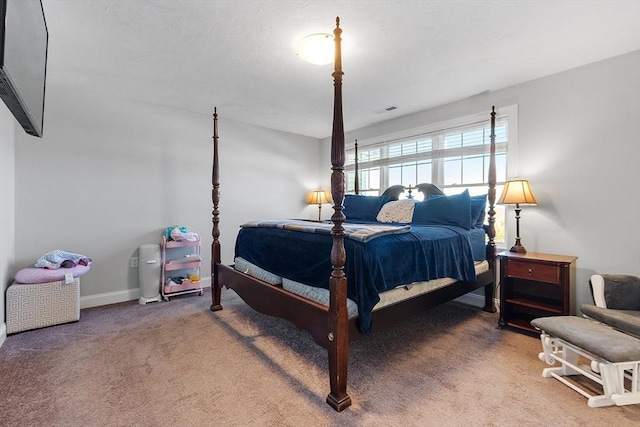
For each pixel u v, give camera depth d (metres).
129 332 2.59
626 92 2.39
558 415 1.54
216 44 2.24
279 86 3.04
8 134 2.62
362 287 1.76
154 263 3.41
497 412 1.57
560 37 2.15
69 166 3.13
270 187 4.70
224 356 2.18
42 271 2.68
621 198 2.42
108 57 2.45
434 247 2.31
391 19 1.93
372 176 4.54
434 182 3.71
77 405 1.63
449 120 3.50
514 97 2.99
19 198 2.88
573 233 2.65
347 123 4.34
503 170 3.13
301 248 2.20
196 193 3.97
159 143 3.67
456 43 2.22
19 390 1.76
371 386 1.81
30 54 1.20
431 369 2.00
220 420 1.53
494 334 2.54
